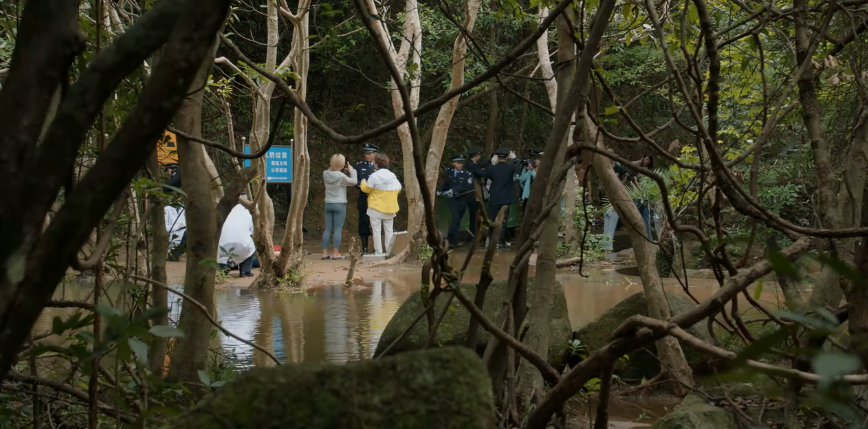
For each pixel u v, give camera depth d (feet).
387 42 42.11
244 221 36.88
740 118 24.35
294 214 37.01
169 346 15.48
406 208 83.51
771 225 10.05
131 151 4.29
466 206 54.85
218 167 63.77
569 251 49.29
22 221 4.11
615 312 19.76
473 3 41.16
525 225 9.12
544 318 12.10
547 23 8.24
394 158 84.07
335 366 5.03
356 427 4.87
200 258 12.69
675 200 22.07
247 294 35.65
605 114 10.09
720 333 19.25
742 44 20.31
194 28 4.32
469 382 4.99
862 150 10.82
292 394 4.92
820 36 9.50
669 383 17.67
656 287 17.47
